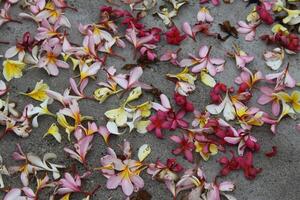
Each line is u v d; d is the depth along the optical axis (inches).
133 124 47.3
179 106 48.9
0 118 46.8
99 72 50.3
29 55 50.2
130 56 51.2
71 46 50.9
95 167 46.3
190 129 47.0
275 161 47.1
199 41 52.3
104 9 52.2
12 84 49.5
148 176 45.9
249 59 51.0
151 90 49.3
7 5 52.6
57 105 48.7
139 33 51.2
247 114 47.9
